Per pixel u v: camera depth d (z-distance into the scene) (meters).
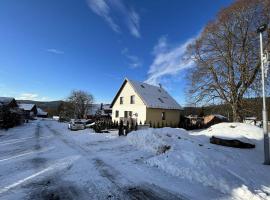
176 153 10.09
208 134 16.58
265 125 9.87
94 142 16.66
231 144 12.77
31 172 8.19
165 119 35.94
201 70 27.34
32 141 17.59
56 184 6.90
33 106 96.12
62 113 79.94
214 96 26.41
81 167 9.02
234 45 25.16
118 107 37.69
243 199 6.05
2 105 32.78
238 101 24.75
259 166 9.27
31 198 5.77
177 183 7.29
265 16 23.08
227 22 25.73
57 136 21.78
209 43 27.23
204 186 7.10
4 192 6.14
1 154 11.80
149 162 9.77
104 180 7.38
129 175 8.02
